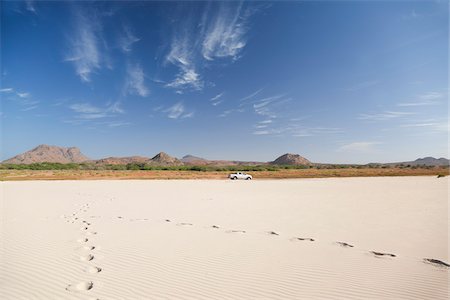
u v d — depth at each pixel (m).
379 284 4.85
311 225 9.70
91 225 9.61
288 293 4.52
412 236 8.10
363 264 5.80
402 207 13.56
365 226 9.48
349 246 7.13
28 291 4.57
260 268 5.58
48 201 16.12
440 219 10.56
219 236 8.14
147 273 5.31
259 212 12.42
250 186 28.12
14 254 6.38
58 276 5.16
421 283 4.88
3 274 5.26
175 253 6.50
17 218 10.87
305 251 6.70
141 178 44.44
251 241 7.59
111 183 32.97
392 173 58.50
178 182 35.41
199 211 12.70
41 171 68.00
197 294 4.47
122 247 6.96
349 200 16.41
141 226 9.48
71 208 13.48
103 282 4.91
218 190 23.66
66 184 30.73
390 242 7.48
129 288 4.68
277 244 7.30
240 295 4.45
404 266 5.69
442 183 29.05
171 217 11.22
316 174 55.94
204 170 79.38
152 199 17.30
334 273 5.32
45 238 7.79
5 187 26.45
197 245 7.18
